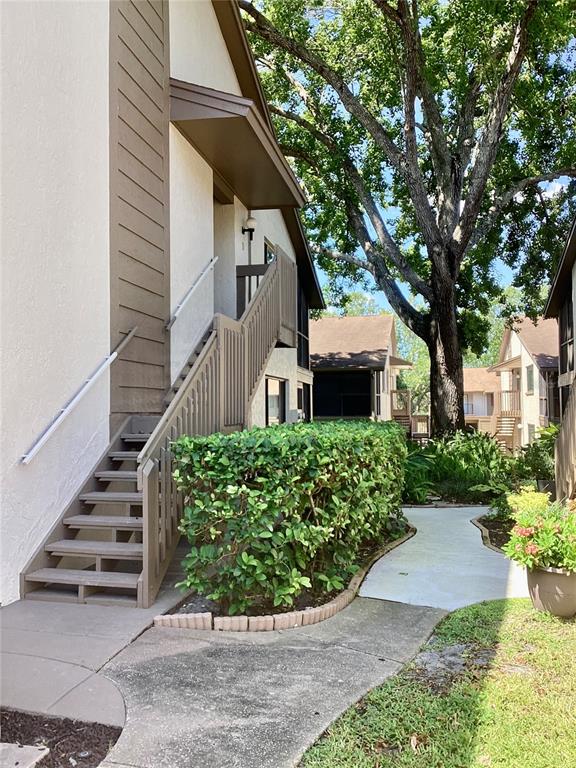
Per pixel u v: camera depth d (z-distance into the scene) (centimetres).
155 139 645
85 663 324
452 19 1230
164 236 664
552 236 1612
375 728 265
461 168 1373
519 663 342
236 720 269
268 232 1212
